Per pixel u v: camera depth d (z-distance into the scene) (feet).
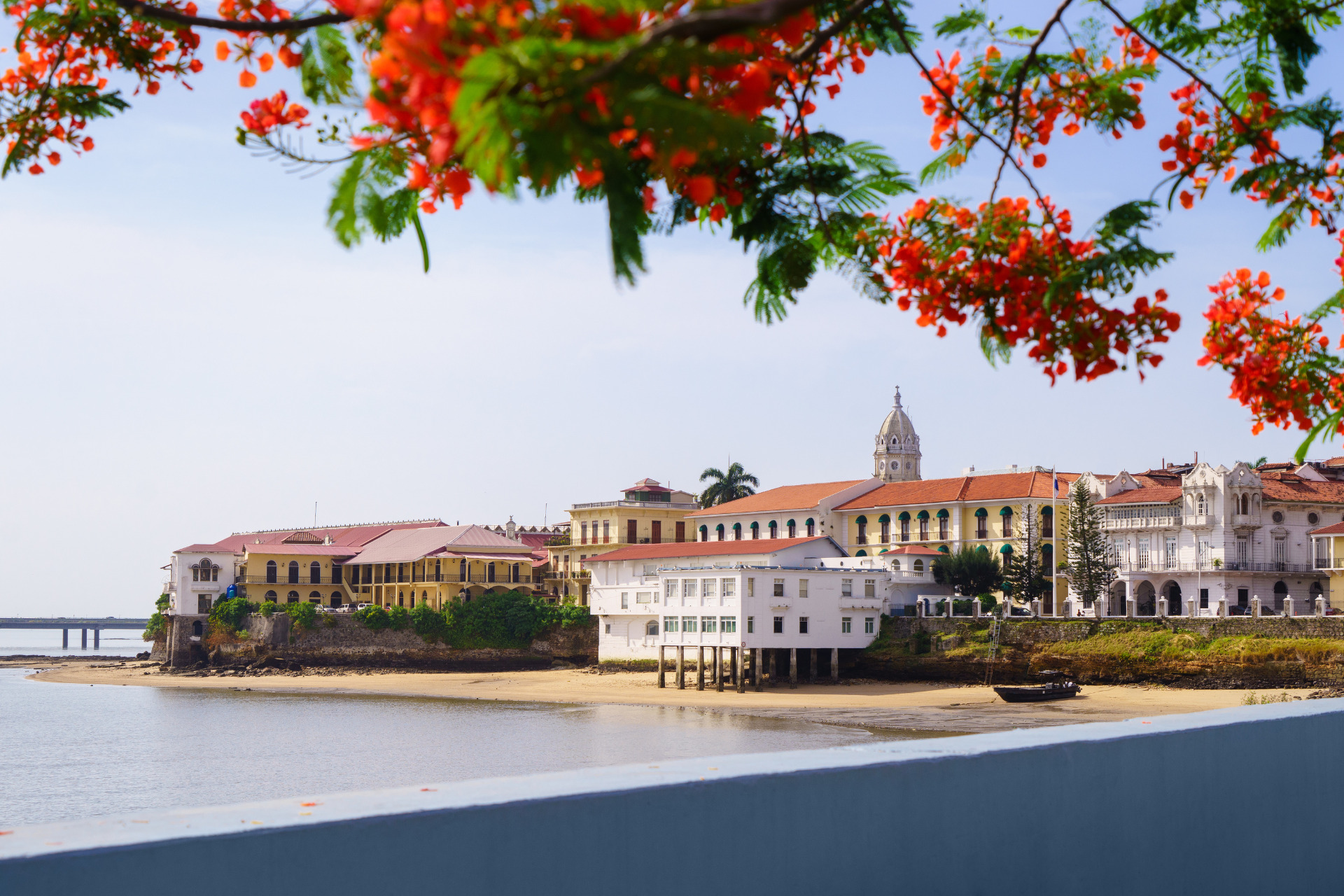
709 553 342.23
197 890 12.49
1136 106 23.49
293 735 228.84
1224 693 242.99
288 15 17.65
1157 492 308.81
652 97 11.21
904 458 496.64
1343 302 26.08
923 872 18.28
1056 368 20.13
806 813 17.07
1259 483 289.53
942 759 18.65
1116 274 19.17
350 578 444.14
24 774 181.88
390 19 11.03
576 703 289.12
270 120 16.53
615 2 11.12
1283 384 26.22
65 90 21.49
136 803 156.87
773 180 19.02
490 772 178.91
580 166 11.53
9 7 21.35
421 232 16.67
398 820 13.73
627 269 11.48
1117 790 21.03
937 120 22.97
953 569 322.34
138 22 21.53
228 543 504.43
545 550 477.36
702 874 16.03
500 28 11.00
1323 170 23.48
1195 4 22.76
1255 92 23.67
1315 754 25.14
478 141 10.98
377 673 380.17
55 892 11.64
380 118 12.70
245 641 403.95
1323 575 292.61
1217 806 22.82
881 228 20.07
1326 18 22.70
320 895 13.19
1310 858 24.72
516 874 14.49
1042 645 279.69
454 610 383.65
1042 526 336.49
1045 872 19.83
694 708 268.00
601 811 15.21
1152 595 306.35
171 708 289.74
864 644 307.37
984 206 20.18
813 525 380.78
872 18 20.17
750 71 12.27
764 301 20.06
